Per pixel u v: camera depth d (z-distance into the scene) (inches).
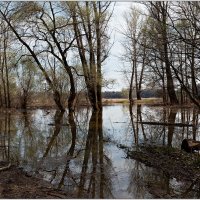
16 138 812.6
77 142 737.6
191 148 551.2
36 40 1406.3
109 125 1035.9
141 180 424.8
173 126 941.2
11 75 2418.8
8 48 2166.6
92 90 1546.5
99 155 587.5
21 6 1366.9
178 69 446.9
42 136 843.4
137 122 1061.1
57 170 485.1
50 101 2458.2
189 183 410.6
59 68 1813.5
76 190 389.7
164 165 486.6
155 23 398.9
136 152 583.8
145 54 418.9
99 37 1424.7
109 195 371.2
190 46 394.9
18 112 1862.7
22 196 339.3
